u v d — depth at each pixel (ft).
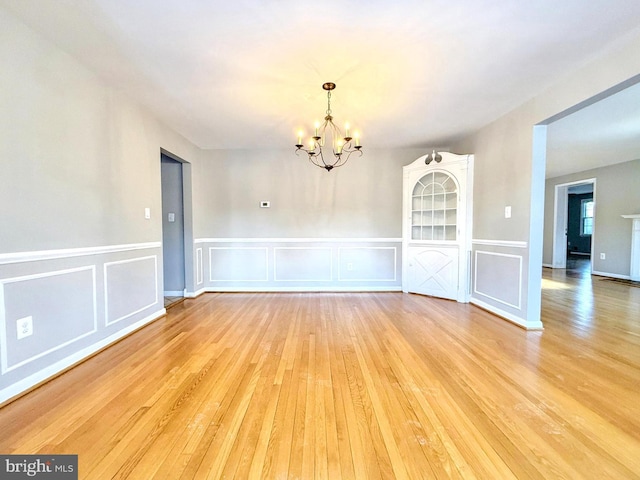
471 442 4.56
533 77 7.98
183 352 7.79
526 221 9.57
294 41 6.38
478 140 12.24
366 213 15.14
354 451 4.38
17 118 5.76
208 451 4.36
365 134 12.71
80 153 7.27
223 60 7.10
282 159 14.94
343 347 8.13
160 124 10.91
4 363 5.52
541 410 5.34
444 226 13.73
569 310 11.77
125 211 8.96
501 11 5.54
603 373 6.68
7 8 5.42
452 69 7.56
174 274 14.20
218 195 14.98
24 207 5.90
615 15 5.66
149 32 6.07
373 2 5.27
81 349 7.29
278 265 15.19
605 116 11.21
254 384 6.21
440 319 10.63
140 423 4.96
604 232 20.21
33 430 4.77
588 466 4.10
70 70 6.95
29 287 5.99
